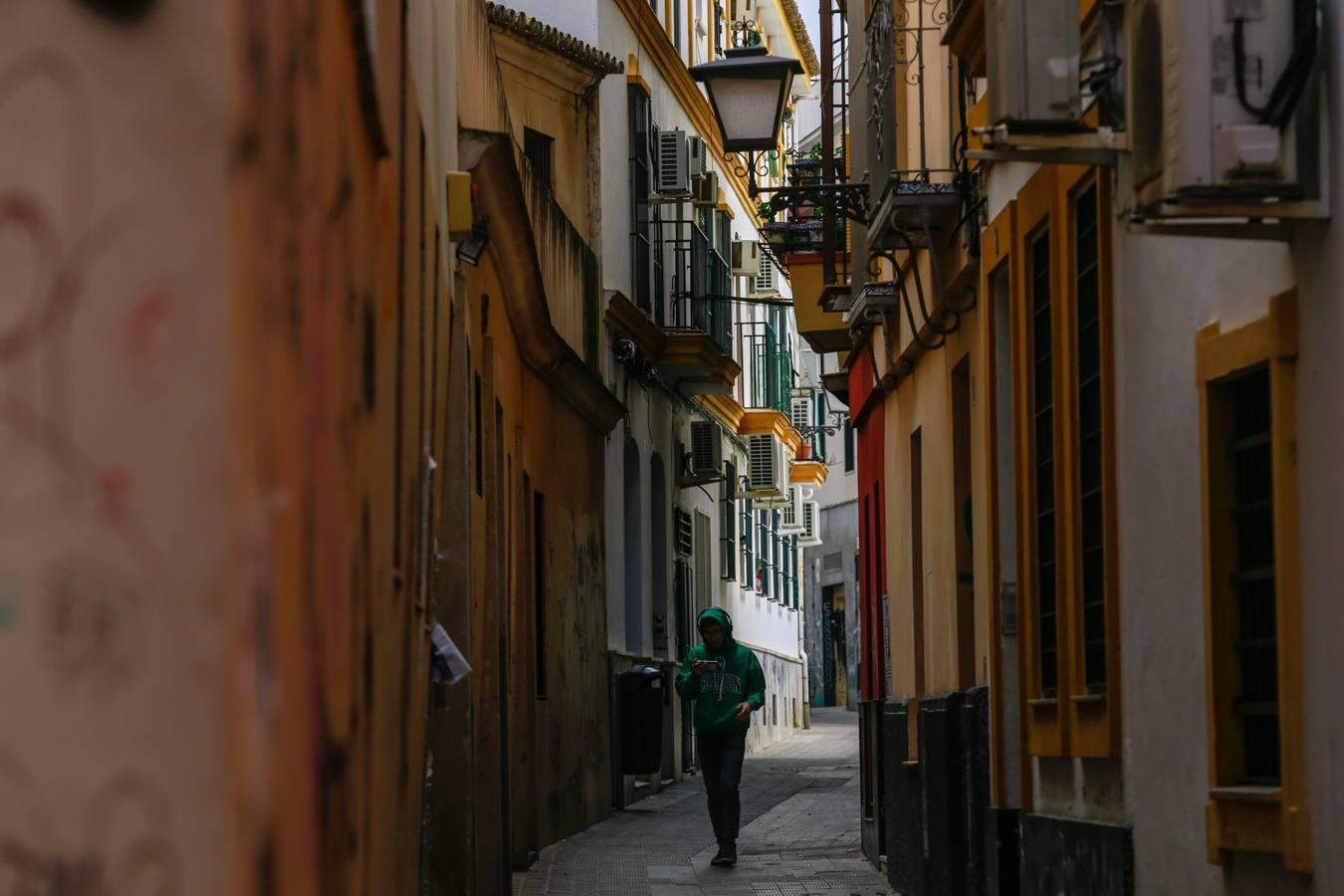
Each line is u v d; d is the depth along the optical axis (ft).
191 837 10.37
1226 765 26.50
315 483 13.65
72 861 10.34
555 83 88.94
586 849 69.92
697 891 55.77
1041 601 38.29
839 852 67.62
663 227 115.14
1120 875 31.58
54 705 10.41
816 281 76.18
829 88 67.67
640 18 106.73
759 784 108.47
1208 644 26.63
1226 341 25.67
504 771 52.60
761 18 165.27
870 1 59.11
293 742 12.13
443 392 35.73
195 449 10.55
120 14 10.64
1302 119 22.76
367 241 19.33
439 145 34.17
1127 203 25.55
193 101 10.62
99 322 10.56
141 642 10.47
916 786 51.65
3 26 10.58
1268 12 22.74
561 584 78.13
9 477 10.43
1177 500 28.68
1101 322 32.73
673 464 117.91
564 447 80.74
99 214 10.59
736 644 64.80
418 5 28.19
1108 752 32.40
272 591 11.18
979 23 37.65
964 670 48.06
